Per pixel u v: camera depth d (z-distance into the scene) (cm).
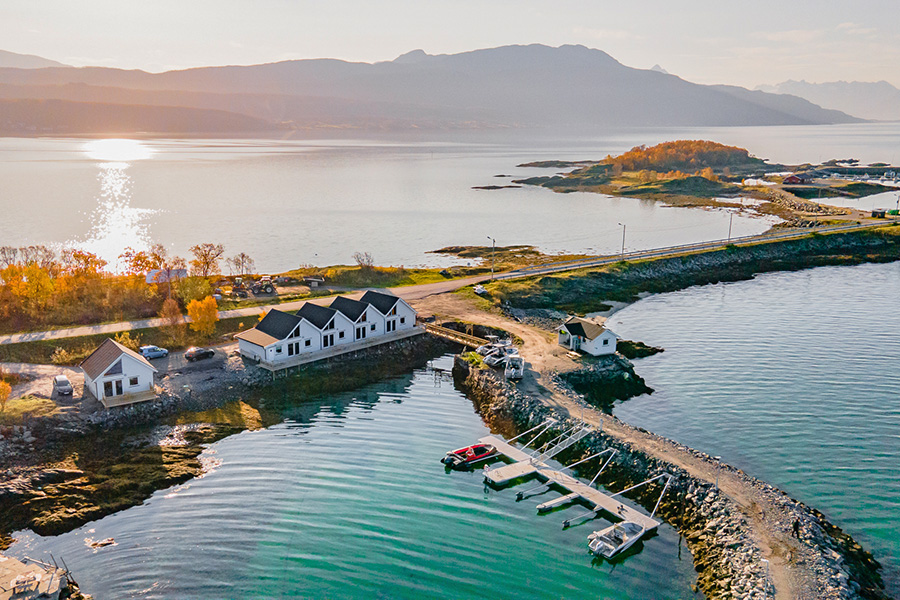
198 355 7806
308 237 18250
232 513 5156
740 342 9356
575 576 4512
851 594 4103
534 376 7556
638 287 12681
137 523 5009
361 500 5375
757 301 11762
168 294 9725
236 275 12050
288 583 4406
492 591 4366
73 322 8719
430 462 6031
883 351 8894
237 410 6906
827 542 4622
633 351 8862
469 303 10531
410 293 11062
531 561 4675
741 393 7519
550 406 6781
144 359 6912
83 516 5044
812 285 13012
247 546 4772
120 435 6231
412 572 4544
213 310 8444
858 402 7238
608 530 4878
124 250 16338
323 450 6206
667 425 6706
